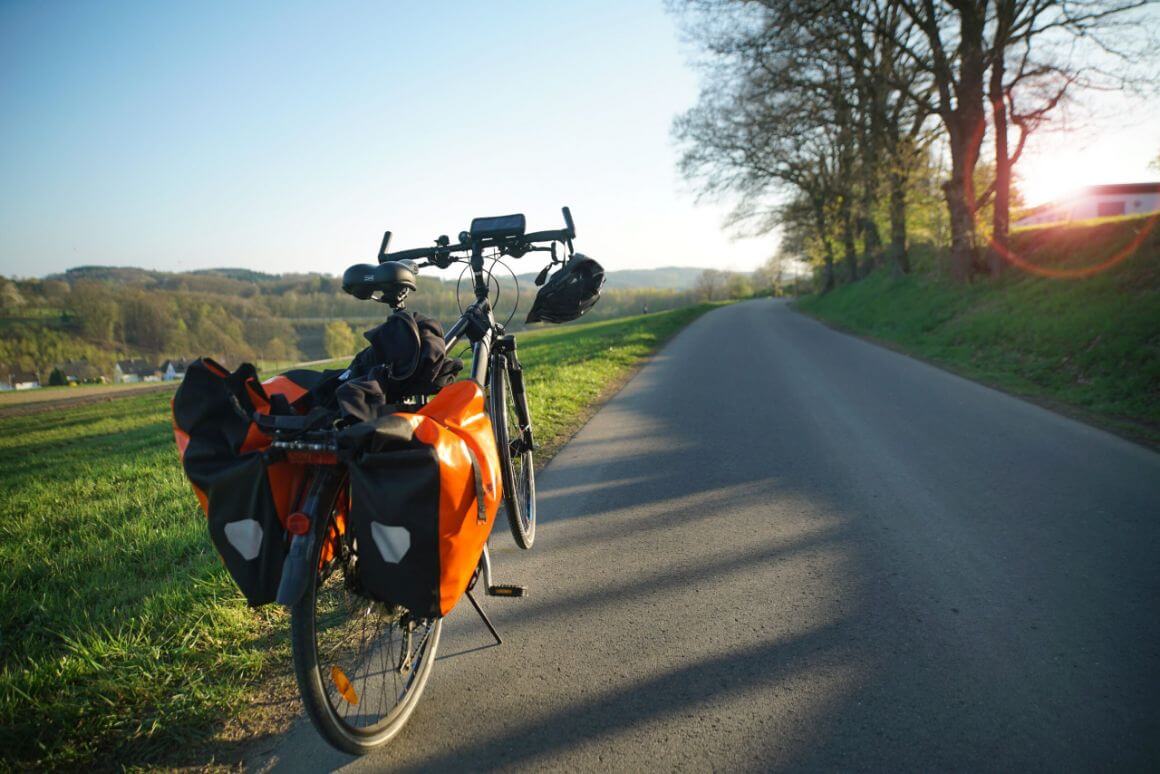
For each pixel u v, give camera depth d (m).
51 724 2.22
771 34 16.97
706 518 4.18
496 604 3.11
